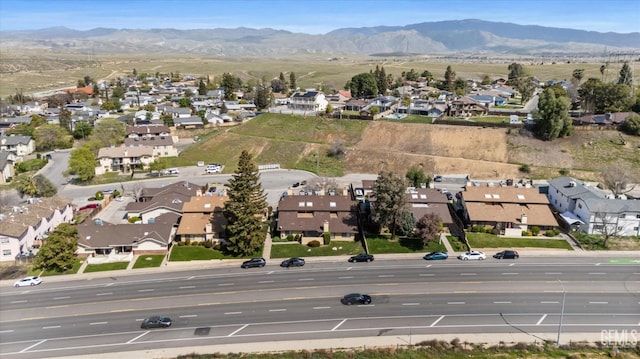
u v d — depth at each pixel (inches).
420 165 4874.5
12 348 2119.8
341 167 5044.3
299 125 6063.0
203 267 2925.7
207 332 2209.6
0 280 2792.8
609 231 3221.0
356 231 3230.8
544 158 4724.4
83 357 2042.3
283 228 3253.0
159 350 2078.0
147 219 3567.9
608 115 5305.1
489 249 3065.9
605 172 4229.8
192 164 5383.9
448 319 2282.2
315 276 2760.8
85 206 4028.1
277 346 2087.8
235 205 2979.8
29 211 3410.4
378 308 2388.0
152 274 2842.0
